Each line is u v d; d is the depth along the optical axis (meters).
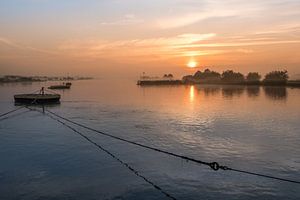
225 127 47.53
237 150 33.34
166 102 93.69
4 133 44.12
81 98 111.75
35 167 27.58
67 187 23.03
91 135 41.78
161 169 26.83
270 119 55.38
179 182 23.97
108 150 33.22
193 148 34.53
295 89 152.00
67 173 26.02
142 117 59.72
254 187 22.91
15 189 22.62
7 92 161.38
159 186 23.25
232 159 30.08
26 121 55.84
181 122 52.94
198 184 23.53
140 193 22.09
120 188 22.94
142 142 37.69
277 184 23.33
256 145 35.62
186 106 80.75
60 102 93.50
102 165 28.09
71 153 32.28
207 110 70.81
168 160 29.23
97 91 167.38
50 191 22.31
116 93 146.12
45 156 31.25
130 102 94.62
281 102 87.31
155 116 61.00
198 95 124.62
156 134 42.47
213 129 45.84
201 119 56.25
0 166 27.89
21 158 30.55
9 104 87.69
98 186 23.27
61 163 28.75
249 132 43.31
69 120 56.09
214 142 37.28
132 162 28.88
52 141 38.25
